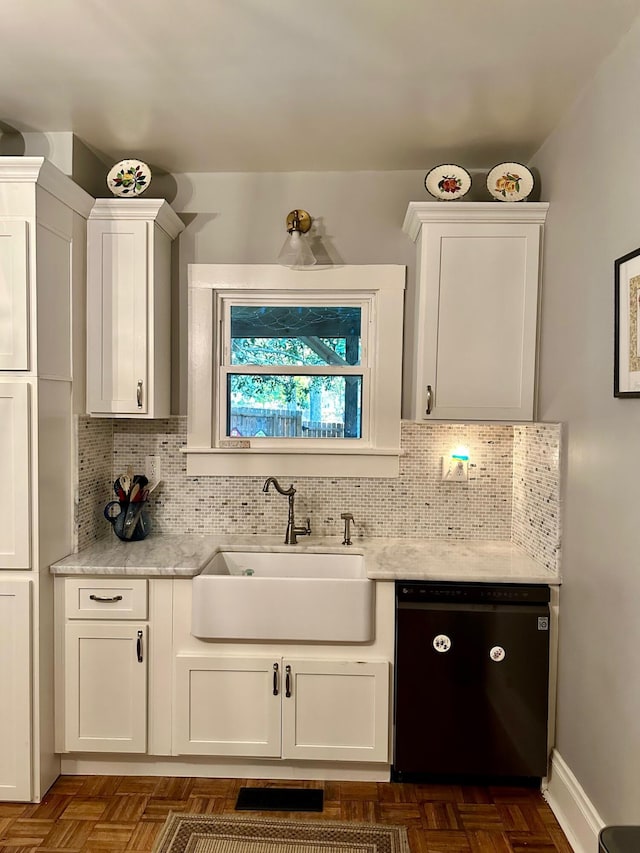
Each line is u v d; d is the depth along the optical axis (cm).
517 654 223
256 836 202
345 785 231
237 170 277
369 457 282
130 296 252
